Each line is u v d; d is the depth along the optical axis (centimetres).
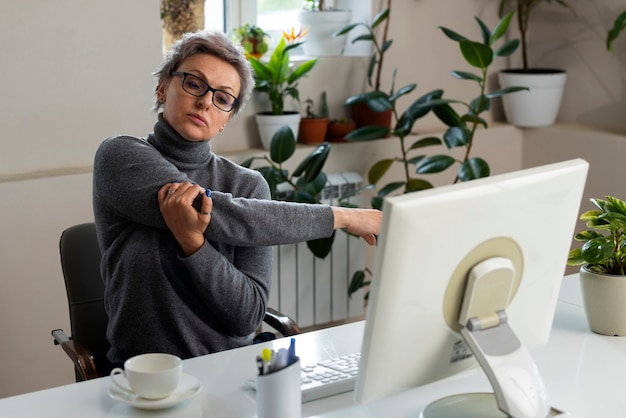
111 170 206
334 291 375
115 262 209
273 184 332
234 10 377
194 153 214
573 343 189
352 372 170
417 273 133
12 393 306
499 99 431
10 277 296
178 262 205
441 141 372
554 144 409
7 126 296
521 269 149
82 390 165
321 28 375
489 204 138
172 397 158
